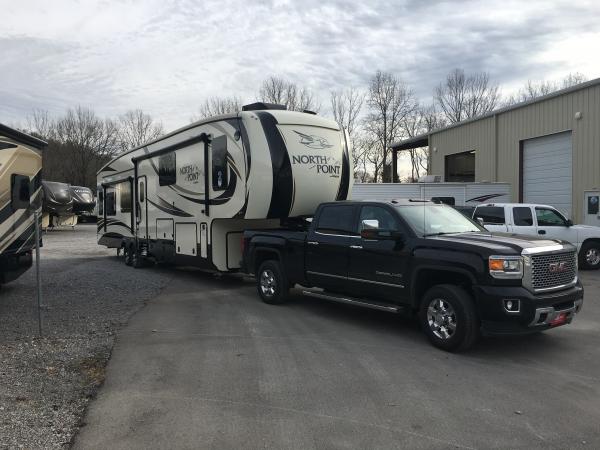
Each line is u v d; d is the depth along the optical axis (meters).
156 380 5.11
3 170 8.65
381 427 4.01
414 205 7.28
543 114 19.16
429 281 6.48
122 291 10.35
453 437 3.83
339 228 7.70
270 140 9.43
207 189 10.50
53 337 6.73
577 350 6.11
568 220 13.09
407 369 5.41
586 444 3.71
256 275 9.40
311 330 7.12
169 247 12.25
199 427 4.03
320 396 4.66
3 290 10.32
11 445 3.72
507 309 5.57
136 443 3.77
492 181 22.16
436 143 26.80
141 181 13.79
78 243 23.44
